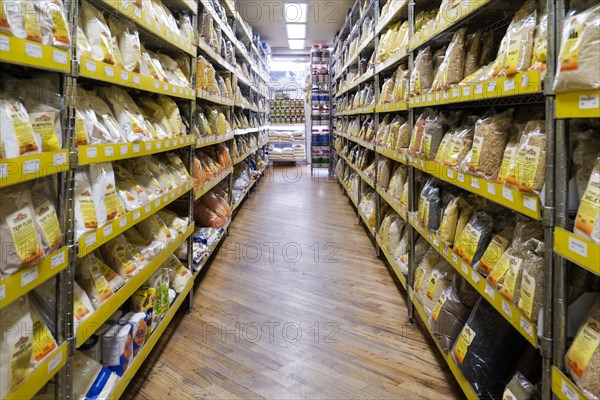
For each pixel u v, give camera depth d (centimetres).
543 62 115
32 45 103
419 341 236
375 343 234
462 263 177
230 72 473
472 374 162
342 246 427
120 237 183
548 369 111
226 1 441
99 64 144
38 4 111
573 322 112
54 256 117
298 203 657
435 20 216
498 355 161
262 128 870
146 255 199
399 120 326
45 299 127
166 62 257
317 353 223
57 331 124
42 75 128
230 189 482
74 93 127
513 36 134
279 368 209
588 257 92
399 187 306
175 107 254
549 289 110
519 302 126
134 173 214
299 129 1203
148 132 205
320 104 1019
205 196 407
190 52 273
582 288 116
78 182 139
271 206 633
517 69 128
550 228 109
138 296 197
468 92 165
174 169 260
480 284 156
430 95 218
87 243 136
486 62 192
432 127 225
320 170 1094
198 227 378
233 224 518
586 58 89
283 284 323
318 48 1005
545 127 116
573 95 96
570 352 104
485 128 159
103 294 153
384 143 350
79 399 140
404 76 285
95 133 155
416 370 208
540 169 115
